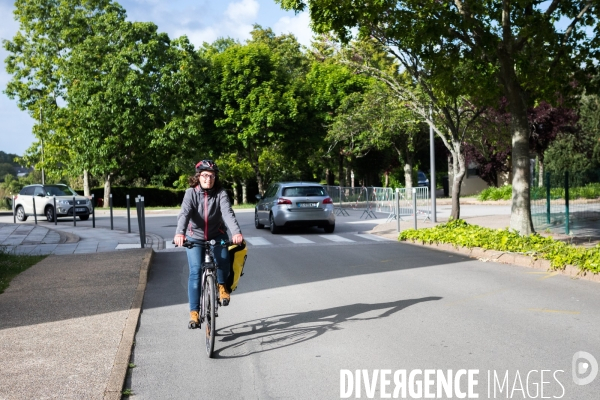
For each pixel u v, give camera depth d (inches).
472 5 519.8
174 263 517.3
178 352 248.2
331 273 447.5
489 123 856.3
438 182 2682.1
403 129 1496.1
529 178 559.8
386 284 394.9
